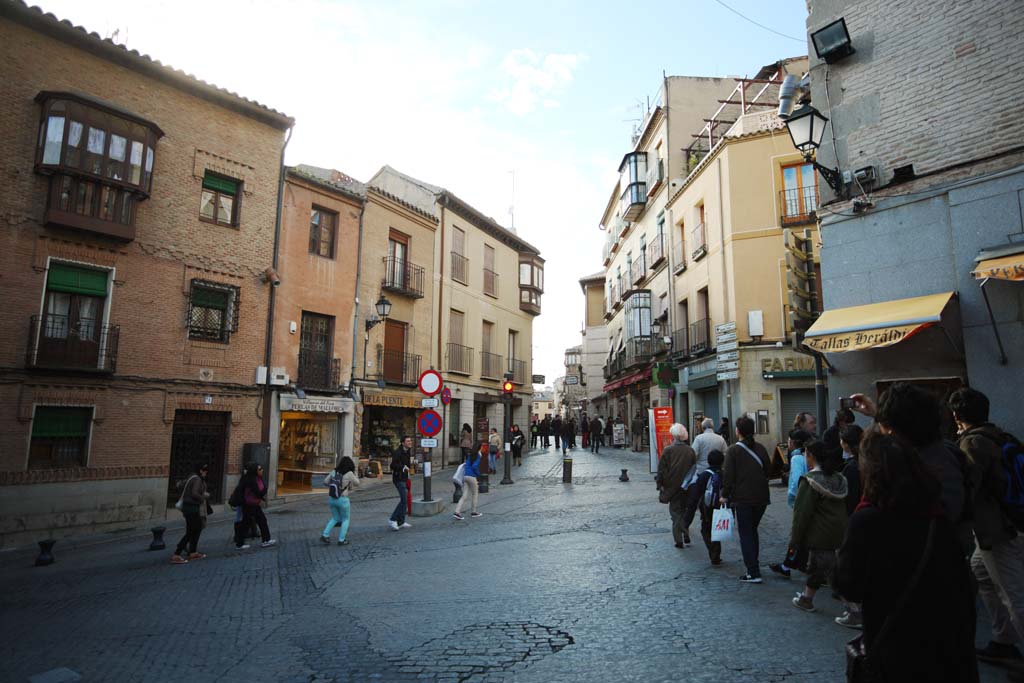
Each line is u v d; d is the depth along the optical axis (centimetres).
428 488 1393
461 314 2775
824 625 548
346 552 962
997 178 816
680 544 888
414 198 2728
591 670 466
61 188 1327
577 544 942
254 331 1717
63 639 585
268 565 898
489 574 773
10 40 1291
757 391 1956
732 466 709
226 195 1697
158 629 609
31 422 1274
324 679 466
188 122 1595
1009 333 788
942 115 891
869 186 960
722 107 2503
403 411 2331
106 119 1387
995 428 456
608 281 4216
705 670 456
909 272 902
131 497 1400
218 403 1606
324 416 1972
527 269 3422
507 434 1889
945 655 234
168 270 1527
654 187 2820
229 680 471
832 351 914
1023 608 420
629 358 3025
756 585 685
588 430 4081
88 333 1389
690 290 2423
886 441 261
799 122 927
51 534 1266
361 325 2080
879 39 973
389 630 575
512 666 479
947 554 243
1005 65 832
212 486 1594
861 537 251
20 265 1281
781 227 1980
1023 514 424
